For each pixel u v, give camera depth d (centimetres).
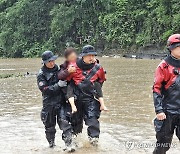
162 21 3956
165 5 3981
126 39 4416
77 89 709
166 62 554
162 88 558
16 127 905
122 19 4541
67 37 5191
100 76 717
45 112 709
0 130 877
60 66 711
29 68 3177
